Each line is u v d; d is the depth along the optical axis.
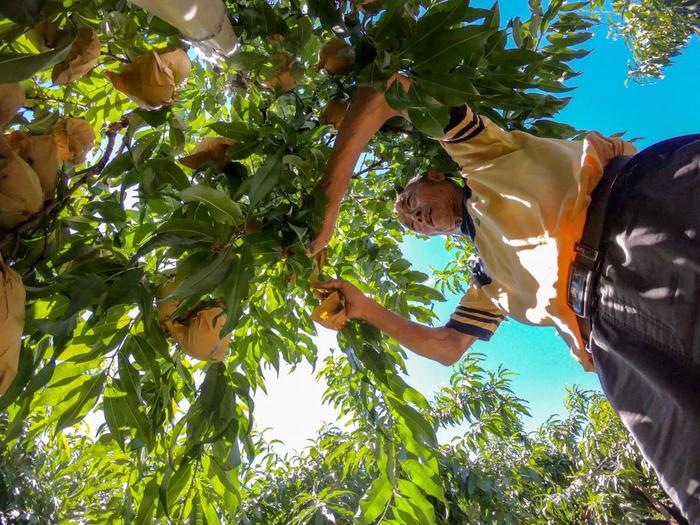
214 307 1.07
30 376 0.93
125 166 1.08
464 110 1.11
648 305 0.82
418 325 1.48
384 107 1.14
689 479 0.77
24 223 0.78
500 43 1.29
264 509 4.12
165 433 1.47
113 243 1.13
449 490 3.84
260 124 1.35
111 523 1.55
